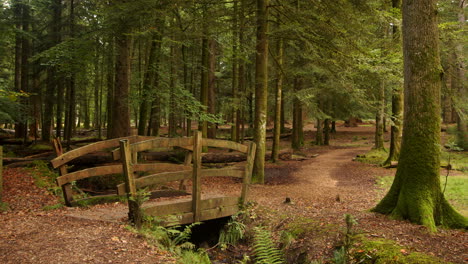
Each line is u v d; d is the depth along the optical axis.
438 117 6.78
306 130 41.16
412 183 6.71
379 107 14.19
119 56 14.06
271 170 17.30
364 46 13.11
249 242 7.12
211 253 6.89
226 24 13.01
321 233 6.13
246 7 13.22
